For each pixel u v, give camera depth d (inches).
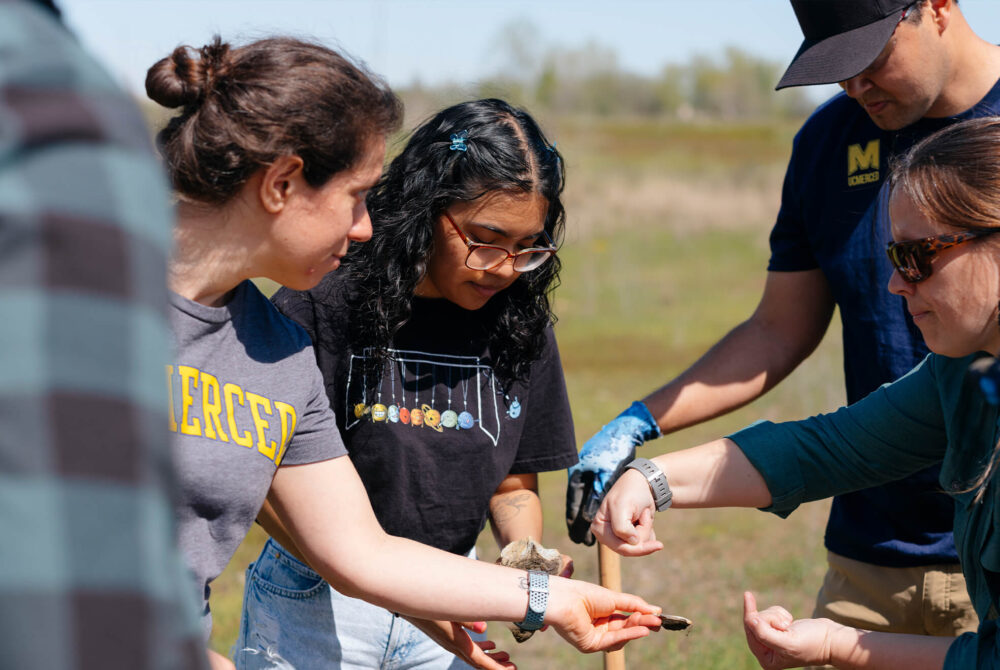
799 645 73.1
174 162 56.2
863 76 87.5
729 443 82.8
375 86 59.1
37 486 25.4
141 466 26.9
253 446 61.8
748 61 2716.5
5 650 24.9
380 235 78.5
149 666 26.1
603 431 98.3
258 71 54.9
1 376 25.7
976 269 61.1
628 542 79.7
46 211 26.8
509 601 70.4
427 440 83.8
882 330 94.0
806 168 100.9
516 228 77.7
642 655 155.0
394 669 86.9
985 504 64.9
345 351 82.5
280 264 60.2
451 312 84.5
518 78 2234.3
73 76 29.6
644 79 2662.4
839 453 79.6
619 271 550.6
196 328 60.0
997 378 60.4
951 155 61.1
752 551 202.7
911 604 95.6
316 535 68.2
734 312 459.2
